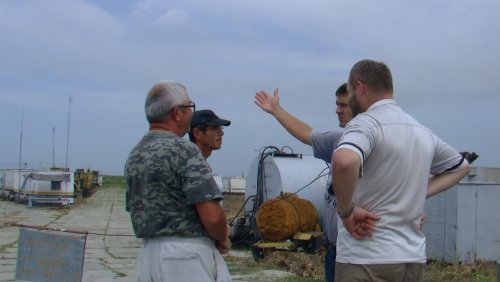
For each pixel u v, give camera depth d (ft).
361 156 10.07
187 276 11.53
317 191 52.24
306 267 37.58
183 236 11.67
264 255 43.75
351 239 10.64
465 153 21.38
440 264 37.35
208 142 14.73
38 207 110.32
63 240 19.12
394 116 10.84
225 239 12.16
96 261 44.42
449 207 38.01
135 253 49.57
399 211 10.50
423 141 10.90
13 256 45.68
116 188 213.66
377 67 11.23
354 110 11.56
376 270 10.36
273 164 53.83
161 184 11.71
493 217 38.47
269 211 45.68
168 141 11.94
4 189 137.18
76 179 151.02
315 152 15.38
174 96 12.36
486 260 38.06
